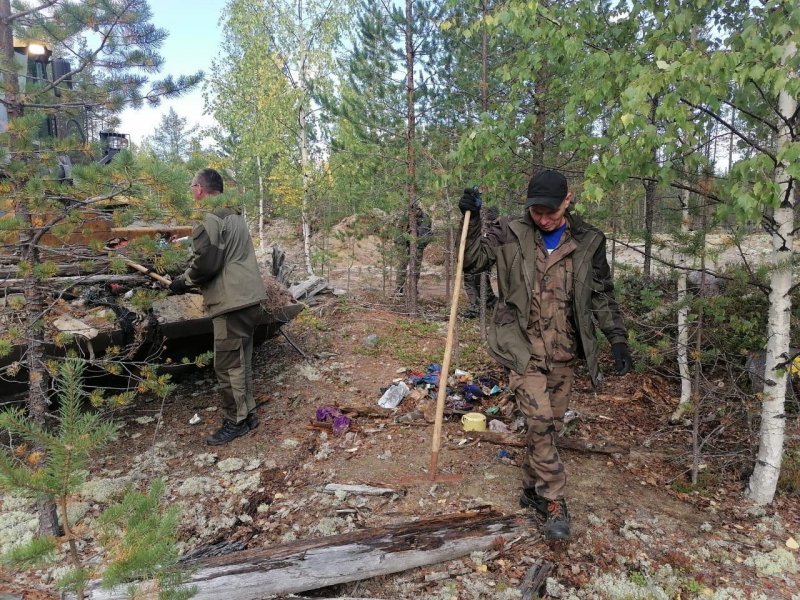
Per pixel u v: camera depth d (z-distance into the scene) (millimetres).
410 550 2799
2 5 3051
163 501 3500
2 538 3061
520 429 4258
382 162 8570
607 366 5578
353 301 8688
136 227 4840
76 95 3463
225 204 3980
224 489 3629
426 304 9992
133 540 1704
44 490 1671
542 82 5586
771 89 2912
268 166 15953
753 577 2756
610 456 3959
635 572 2775
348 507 3330
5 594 2551
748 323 3592
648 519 3217
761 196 2635
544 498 2918
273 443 4234
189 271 3922
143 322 4262
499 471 3682
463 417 4332
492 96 7316
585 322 2959
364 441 4176
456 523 2977
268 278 5629
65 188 3037
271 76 13688
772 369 3301
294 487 3641
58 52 4453
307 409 4789
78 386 1810
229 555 2668
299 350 6000
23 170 2938
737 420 4074
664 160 3518
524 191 6016
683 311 4176
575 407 4781
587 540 3012
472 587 2666
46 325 3326
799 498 3457
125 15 3479
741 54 2520
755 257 4695
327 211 12094
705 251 3578
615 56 3201
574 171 5254
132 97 3682
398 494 3434
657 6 3305
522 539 2979
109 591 2336
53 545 1683
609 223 4660
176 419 4641
